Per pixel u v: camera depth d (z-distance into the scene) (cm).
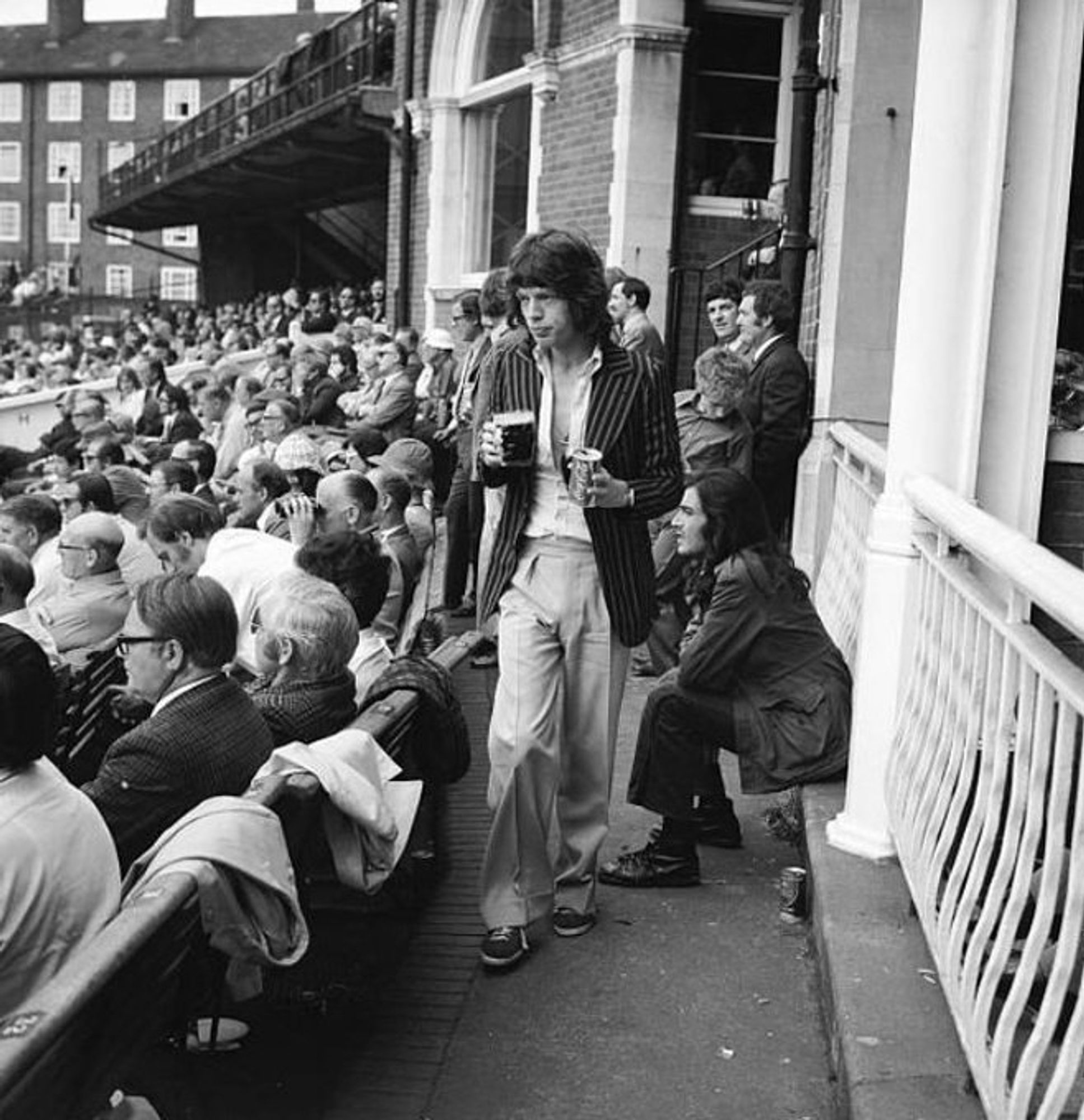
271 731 388
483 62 1437
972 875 292
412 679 434
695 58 1072
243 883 277
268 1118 328
